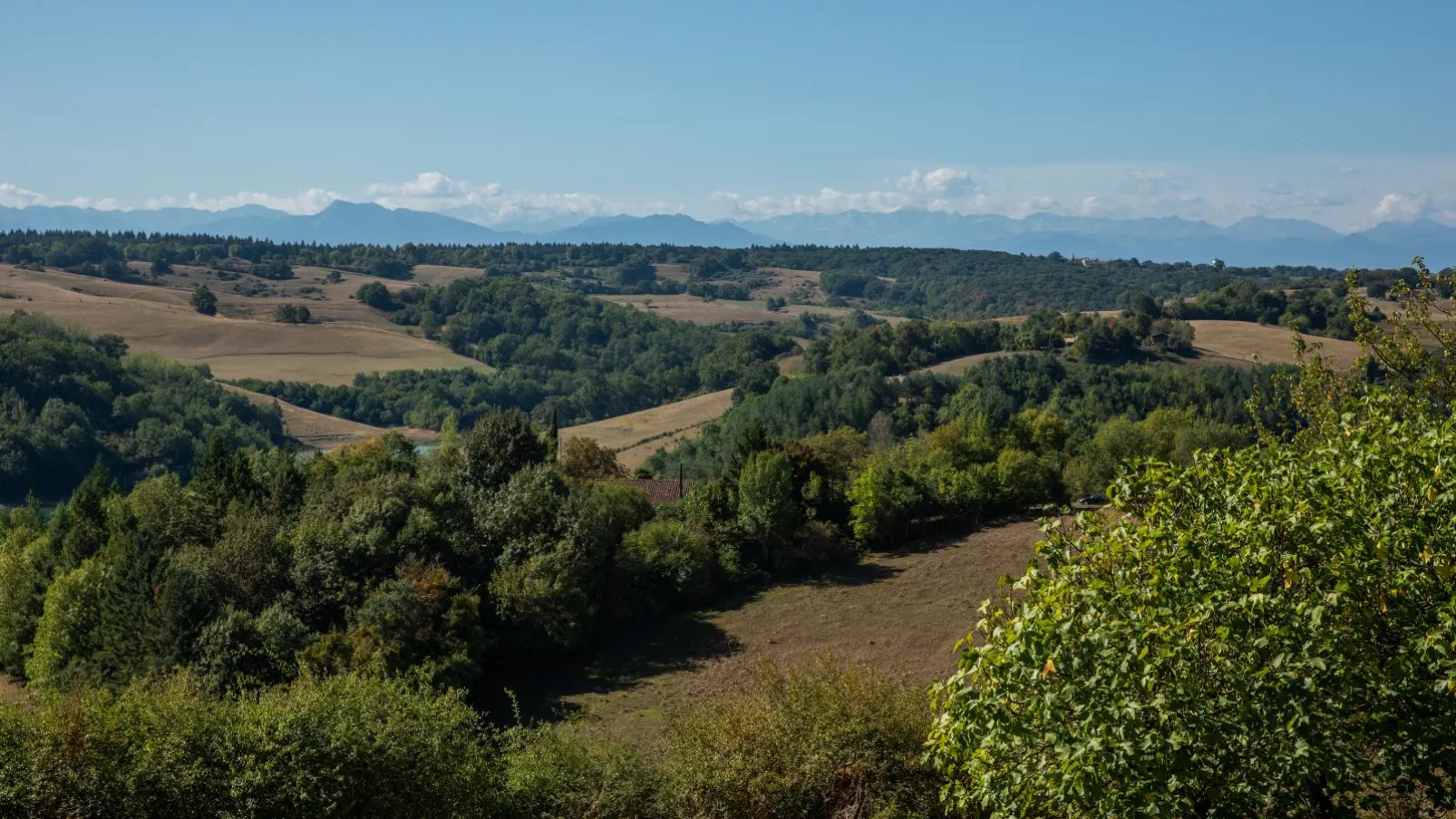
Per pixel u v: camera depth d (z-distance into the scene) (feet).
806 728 60.13
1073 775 33.99
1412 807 41.45
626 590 178.09
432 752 57.88
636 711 131.75
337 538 143.33
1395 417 50.21
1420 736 33.81
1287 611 34.32
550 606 151.02
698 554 192.03
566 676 151.53
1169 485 41.70
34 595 148.66
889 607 178.40
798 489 227.40
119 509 164.86
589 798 59.93
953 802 51.06
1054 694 33.27
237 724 55.72
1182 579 36.65
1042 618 36.04
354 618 133.28
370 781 55.77
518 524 164.76
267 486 173.17
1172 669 35.01
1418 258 53.52
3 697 55.83
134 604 124.98
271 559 140.46
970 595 181.68
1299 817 37.70
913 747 58.08
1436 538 35.94
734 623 176.04
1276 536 37.24
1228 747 34.47
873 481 224.12
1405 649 34.24
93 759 51.65
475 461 182.60
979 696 36.99
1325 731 34.81
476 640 139.74
